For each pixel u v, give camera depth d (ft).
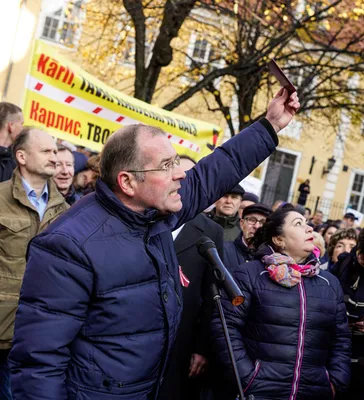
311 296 11.18
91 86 18.75
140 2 35.06
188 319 12.86
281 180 79.41
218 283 9.08
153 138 7.18
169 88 62.85
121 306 6.84
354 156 79.71
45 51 17.63
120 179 7.15
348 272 13.84
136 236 7.16
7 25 19.11
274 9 37.45
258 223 15.05
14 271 11.67
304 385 10.78
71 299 6.68
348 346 11.65
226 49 42.32
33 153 11.91
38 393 6.54
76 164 19.94
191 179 8.46
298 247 11.65
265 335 10.96
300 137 72.43
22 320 6.75
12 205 11.87
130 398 6.96
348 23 42.52
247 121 40.96
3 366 12.25
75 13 55.16
